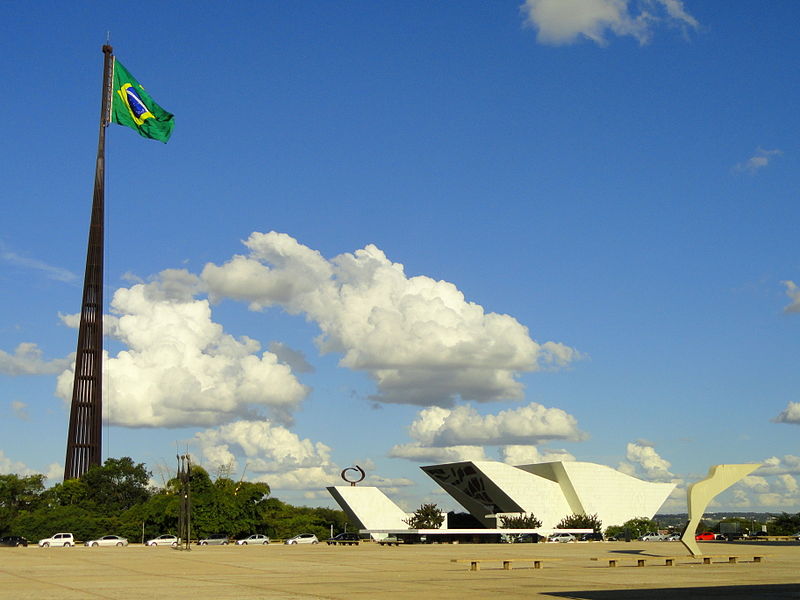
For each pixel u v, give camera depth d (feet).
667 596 102.01
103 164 549.13
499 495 477.36
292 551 278.87
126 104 420.36
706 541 391.45
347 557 227.40
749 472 209.77
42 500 488.85
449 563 192.13
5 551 292.40
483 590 113.39
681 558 203.00
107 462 524.11
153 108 424.46
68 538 369.09
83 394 520.01
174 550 296.10
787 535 483.51
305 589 115.85
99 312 533.55
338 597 102.12
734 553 242.58
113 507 493.36
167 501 425.69
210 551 282.97
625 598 99.45
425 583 127.44
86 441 516.32
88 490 500.33
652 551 269.64
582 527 455.22
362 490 449.89
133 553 265.95
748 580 131.64
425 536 412.98
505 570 163.12
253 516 426.10
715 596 101.60
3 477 489.67
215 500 413.59
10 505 481.87
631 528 461.37
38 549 316.19
